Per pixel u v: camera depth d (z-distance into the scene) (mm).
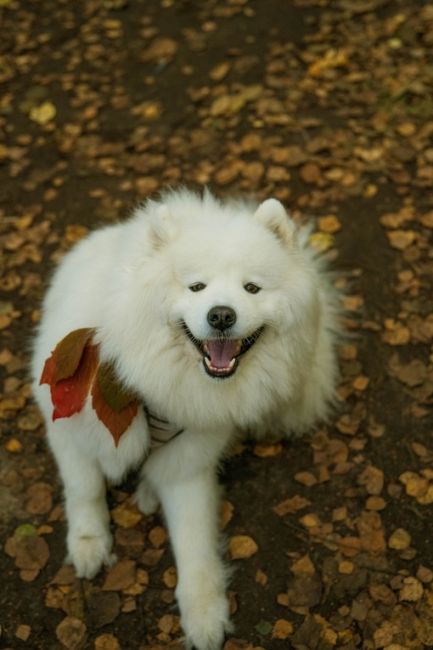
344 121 2258
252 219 1436
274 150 2199
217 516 1607
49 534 1613
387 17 2598
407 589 1519
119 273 1414
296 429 1726
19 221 2109
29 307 1935
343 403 1767
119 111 2391
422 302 1883
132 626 1513
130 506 1652
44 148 2295
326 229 2021
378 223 2023
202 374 1434
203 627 1479
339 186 2102
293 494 1656
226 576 1556
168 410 1455
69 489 1588
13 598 1540
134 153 2260
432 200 2053
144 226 1438
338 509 1625
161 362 1416
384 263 1956
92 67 2586
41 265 2012
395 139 2191
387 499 1631
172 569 1572
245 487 1670
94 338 1438
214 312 1339
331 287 1855
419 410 1736
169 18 2766
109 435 1494
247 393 1468
